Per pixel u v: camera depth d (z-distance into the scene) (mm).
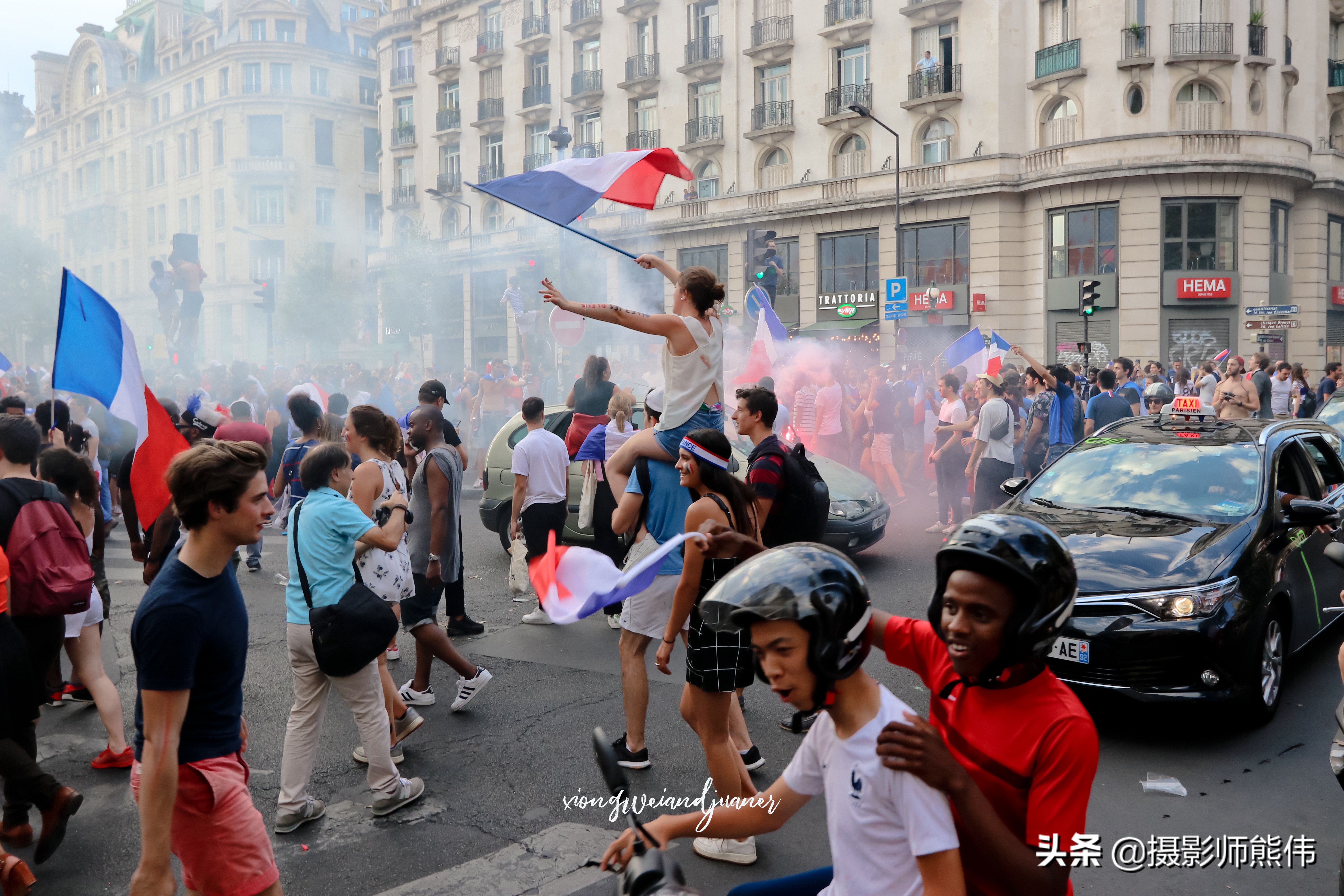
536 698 5629
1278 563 5086
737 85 36844
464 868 3637
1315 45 31406
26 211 87062
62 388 4355
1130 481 5766
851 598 1560
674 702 5516
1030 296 30156
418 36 50469
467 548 10641
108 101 73438
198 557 2588
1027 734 1696
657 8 39156
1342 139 33156
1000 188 29656
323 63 64312
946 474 10672
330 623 3830
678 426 4277
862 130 33562
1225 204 27969
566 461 7691
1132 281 28188
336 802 4266
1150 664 4602
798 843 3789
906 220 32031
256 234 61125
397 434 4984
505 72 46000
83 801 4242
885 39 32781
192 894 2740
